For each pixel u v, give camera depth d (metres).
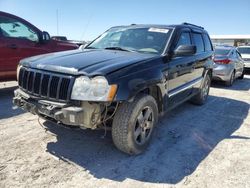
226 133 4.68
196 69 5.52
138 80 3.31
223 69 9.35
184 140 4.24
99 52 4.08
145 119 3.61
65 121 3.07
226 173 3.29
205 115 5.69
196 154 3.76
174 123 5.04
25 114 5.07
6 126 4.42
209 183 3.06
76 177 3.04
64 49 7.34
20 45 6.29
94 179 3.02
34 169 3.14
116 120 3.34
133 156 3.59
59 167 3.22
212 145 4.11
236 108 6.49
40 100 3.29
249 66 14.04
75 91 3.05
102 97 3.00
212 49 6.78
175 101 4.64
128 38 4.66
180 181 3.08
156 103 3.78
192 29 5.52
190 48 4.15
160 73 3.77
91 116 3.11
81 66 3.22
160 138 4.26
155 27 4.77
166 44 4.30
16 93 3.70
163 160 3.54
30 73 3.48
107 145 3.86
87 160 3.42
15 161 3.29
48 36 6.94
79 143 3.88
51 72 3.28
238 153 3.86
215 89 9.11
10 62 6.15
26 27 6.50
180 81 4.69
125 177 3.10
